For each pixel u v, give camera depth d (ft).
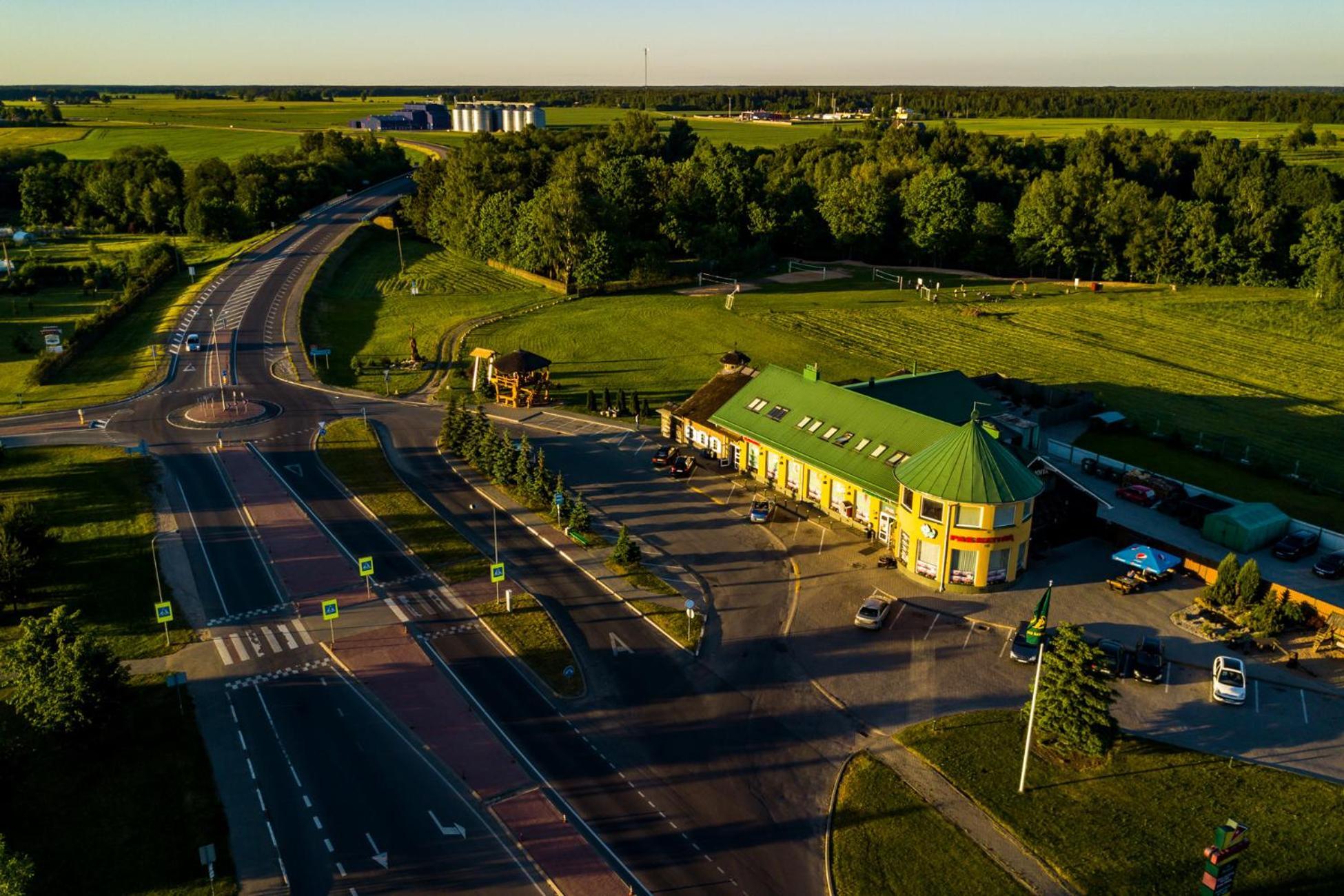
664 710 196.95
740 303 542.57
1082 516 271.49
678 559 260.01
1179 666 210.79
